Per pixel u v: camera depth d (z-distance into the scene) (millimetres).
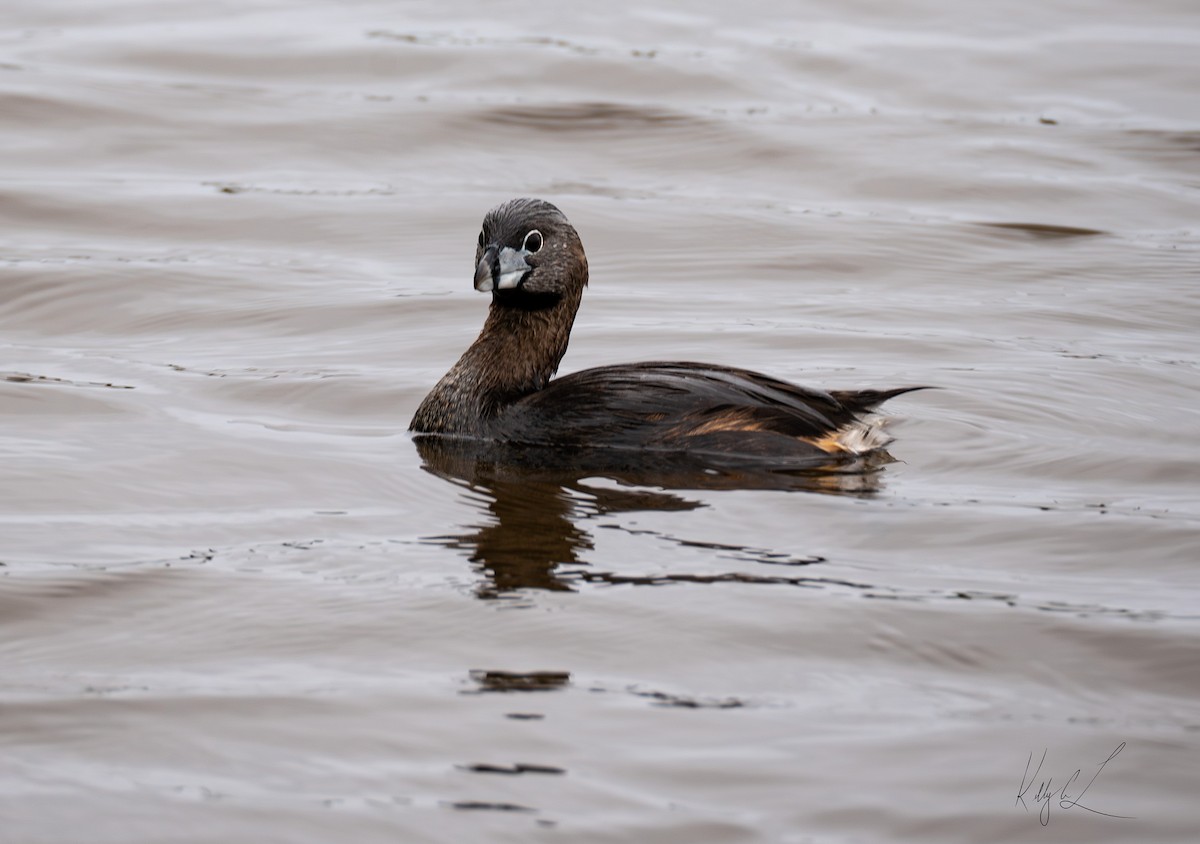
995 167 25938
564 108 28453
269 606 10375
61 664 9555
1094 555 11461
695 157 26406
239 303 19266
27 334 18016
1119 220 23625
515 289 14164
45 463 13156
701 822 7895
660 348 17531
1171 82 30828
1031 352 17328
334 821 7867
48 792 8117
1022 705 9211
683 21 34250
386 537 11617
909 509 12273
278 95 28688
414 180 25062
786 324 18578
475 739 8680
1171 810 8094
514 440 13797
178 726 8789
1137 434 14445
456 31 32969
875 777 8352
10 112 26812
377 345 17625
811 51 32344
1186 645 9930
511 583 10750
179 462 13305
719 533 11703
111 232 22047
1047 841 7801
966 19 34938
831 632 10070
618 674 9469
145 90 28562
